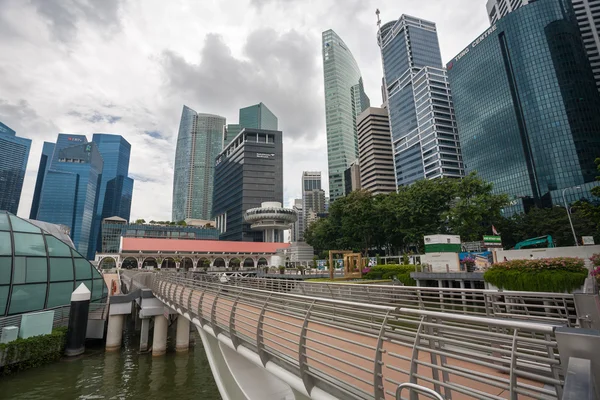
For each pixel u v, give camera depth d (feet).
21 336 57.98
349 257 109.09
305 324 19.66
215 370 41.32
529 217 193.77
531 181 291.38
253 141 486.79
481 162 342.03
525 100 299.79
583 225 163.63
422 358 21.44
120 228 385.70
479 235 146.41
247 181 470.39
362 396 15.28
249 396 34.76
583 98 280.31
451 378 18.01
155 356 69.26
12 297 61.77
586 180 263.29
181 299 50.29
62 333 64.08
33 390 49.60
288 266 210.38
